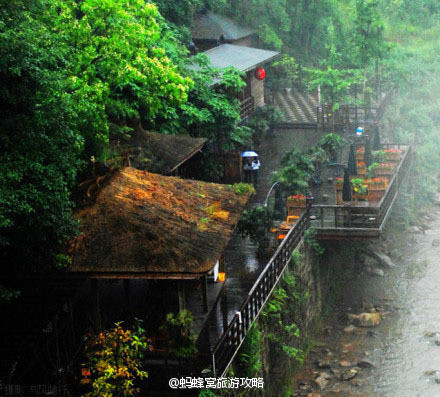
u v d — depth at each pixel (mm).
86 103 28812
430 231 57719
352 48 75312
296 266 40344
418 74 83312
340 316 45656
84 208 28688
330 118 67750
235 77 52188
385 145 64125
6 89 24812
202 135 49906
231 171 52406
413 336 43125
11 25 26031
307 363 40750
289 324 39188
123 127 38031
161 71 37344
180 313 27969
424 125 77375
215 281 36688
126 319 30500
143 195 30312
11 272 28141
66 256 26953
